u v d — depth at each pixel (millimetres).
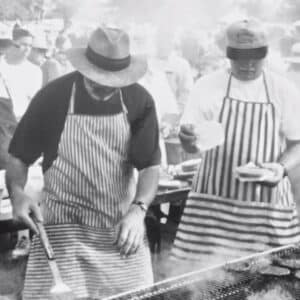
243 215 2928
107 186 2455
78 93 2355
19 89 4316
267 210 2918
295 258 2490
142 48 4812
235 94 2895
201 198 2980
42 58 4812
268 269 2330
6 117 3729
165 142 4578
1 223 3029
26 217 2291
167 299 2020
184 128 2846
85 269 2424
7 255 3734
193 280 2164
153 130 2480
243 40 2740
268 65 4316
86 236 2447
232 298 2088
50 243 2404
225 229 2957
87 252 2412
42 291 2361
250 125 2877
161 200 3461
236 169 2816
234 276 2258
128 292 2029
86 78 2332
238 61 2781
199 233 2984
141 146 2447
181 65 5160
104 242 2482
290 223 2961
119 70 2275
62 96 2357
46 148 2406
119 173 2475
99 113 2355
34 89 4461
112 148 2416
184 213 3051
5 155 3494
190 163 3967
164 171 3910
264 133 2883
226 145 2900
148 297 2014
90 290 2420
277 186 2914
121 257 2473
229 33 2791
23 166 2445
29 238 4039
